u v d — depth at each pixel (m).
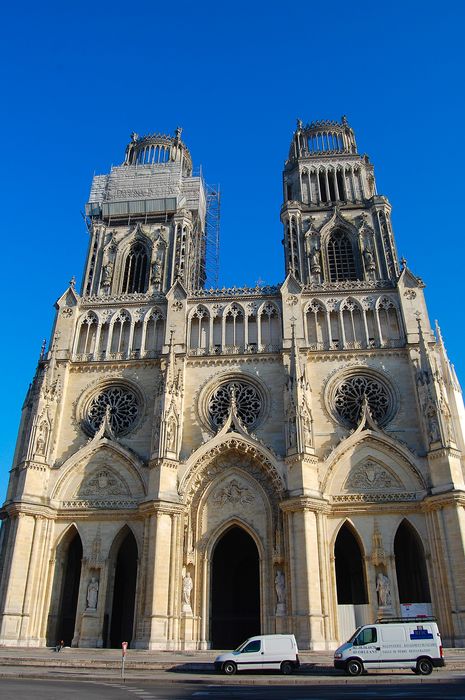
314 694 26.33
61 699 23.11
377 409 63.22
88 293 76.25
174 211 84.81
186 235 79.75
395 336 66.94
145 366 67.19
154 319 70.56
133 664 42.47
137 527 58.31
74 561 64.19
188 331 69.00
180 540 55.66
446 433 57.25
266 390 64.19
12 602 53.12
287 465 57.31
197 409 63.88
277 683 33.56
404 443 58.94
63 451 63.22
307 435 58.00
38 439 60.34
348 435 60.69
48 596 56.16
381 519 56.88
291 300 68.75
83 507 59.44
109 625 56.09
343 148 90.69
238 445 59.66
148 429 63.44
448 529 53.62
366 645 37.62
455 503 53.62
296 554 52.91
